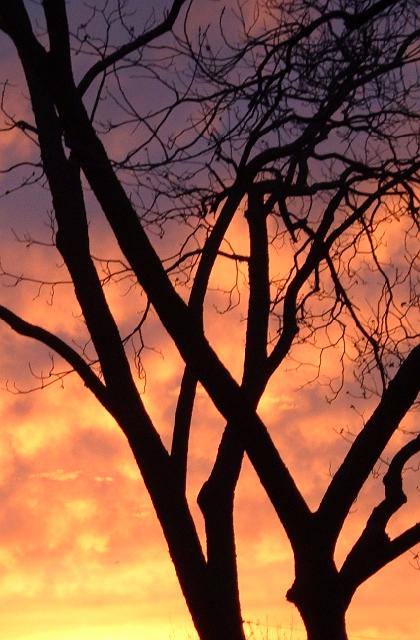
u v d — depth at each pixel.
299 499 9.13
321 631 9.00
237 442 10.12
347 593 9.06
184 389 10.19
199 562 9.58
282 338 10.98
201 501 10.03
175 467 9.88
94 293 10.20
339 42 10.27
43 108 10.70
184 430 10.04
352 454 9.09
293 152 10.36
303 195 11.16
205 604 9.49
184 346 9.11
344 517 9.15
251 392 10.70
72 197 10.51
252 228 11.34
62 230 10.40
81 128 9.05
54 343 9.88
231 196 10.55
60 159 10.59
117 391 9.93
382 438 9.01
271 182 11.23
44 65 9.06
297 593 9.08
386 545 9.05
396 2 9.62
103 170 9.02
